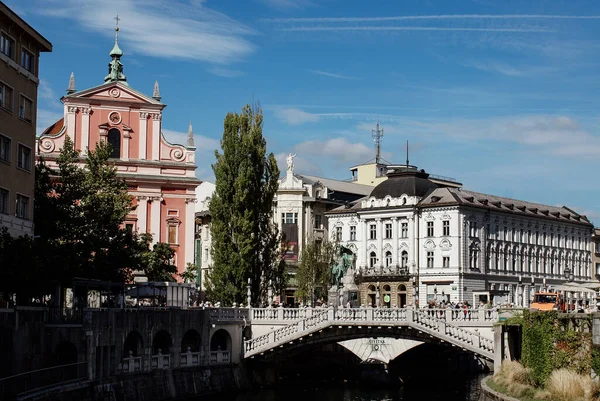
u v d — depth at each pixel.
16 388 44.38
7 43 56.97
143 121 89.06
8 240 51.81
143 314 59.75
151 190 88.38
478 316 64.38
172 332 63.03
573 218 138.50
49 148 85.69
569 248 135.88
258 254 76.44
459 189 120.81
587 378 47.91
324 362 80.56
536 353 52.94
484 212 116.75
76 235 63.19
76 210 63.66
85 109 87.25
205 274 76.50
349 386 73.81
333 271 80.75
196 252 129.00
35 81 60.62
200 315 66.12
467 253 113.25
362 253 119.31
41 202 62.38
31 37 59.59
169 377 62.12
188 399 62.88
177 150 89.94
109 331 55.84
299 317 70.19
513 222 123.00
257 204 77.00
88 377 53.28
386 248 117.44
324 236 123.19
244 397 65.31
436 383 78.12
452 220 112.56
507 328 61.12
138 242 71.75
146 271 75.50
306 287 100.56
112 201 65.62
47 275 53.16
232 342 69.31
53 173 65.19
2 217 55.56
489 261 117.50
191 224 89.50
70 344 53.97
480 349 63.31
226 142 77.19
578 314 50.78
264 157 78.00
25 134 59.12
